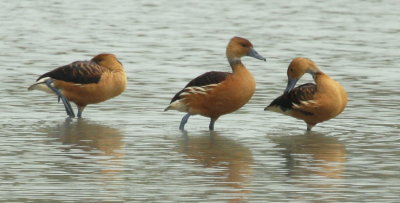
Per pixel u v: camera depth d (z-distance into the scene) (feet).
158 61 84.17
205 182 42.37
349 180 42.91
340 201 39.06
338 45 95.86
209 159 47.60
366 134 54.75
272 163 46.78
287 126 57.72
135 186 41.39
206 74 56.34
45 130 54.85
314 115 55.52
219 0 141.28
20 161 46.26
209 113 56.24
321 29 109.29
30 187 40.93
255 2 138.92
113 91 60.54
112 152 48.91
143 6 133.80
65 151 48.96
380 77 75.82
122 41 98.02
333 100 55.01
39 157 47.32
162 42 97.60
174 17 120.98
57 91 59.98
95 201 38.73
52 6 132.26
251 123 58.59
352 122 58.54
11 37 99.60
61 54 87.97
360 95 67.56
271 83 73.00
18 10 126.72
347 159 47.75
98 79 59.72
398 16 122.31
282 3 137.49
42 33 103.55
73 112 59.93
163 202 38.75
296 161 47.24
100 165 45.65
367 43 97.60
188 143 51.85
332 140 53.01
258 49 92.68
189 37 101.86
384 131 55.62
